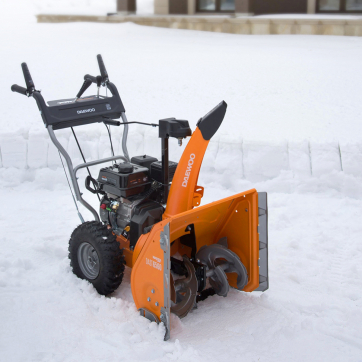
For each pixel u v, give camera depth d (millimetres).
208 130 3217
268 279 3604
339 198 5645
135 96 9055
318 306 3508
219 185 6047
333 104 8172
